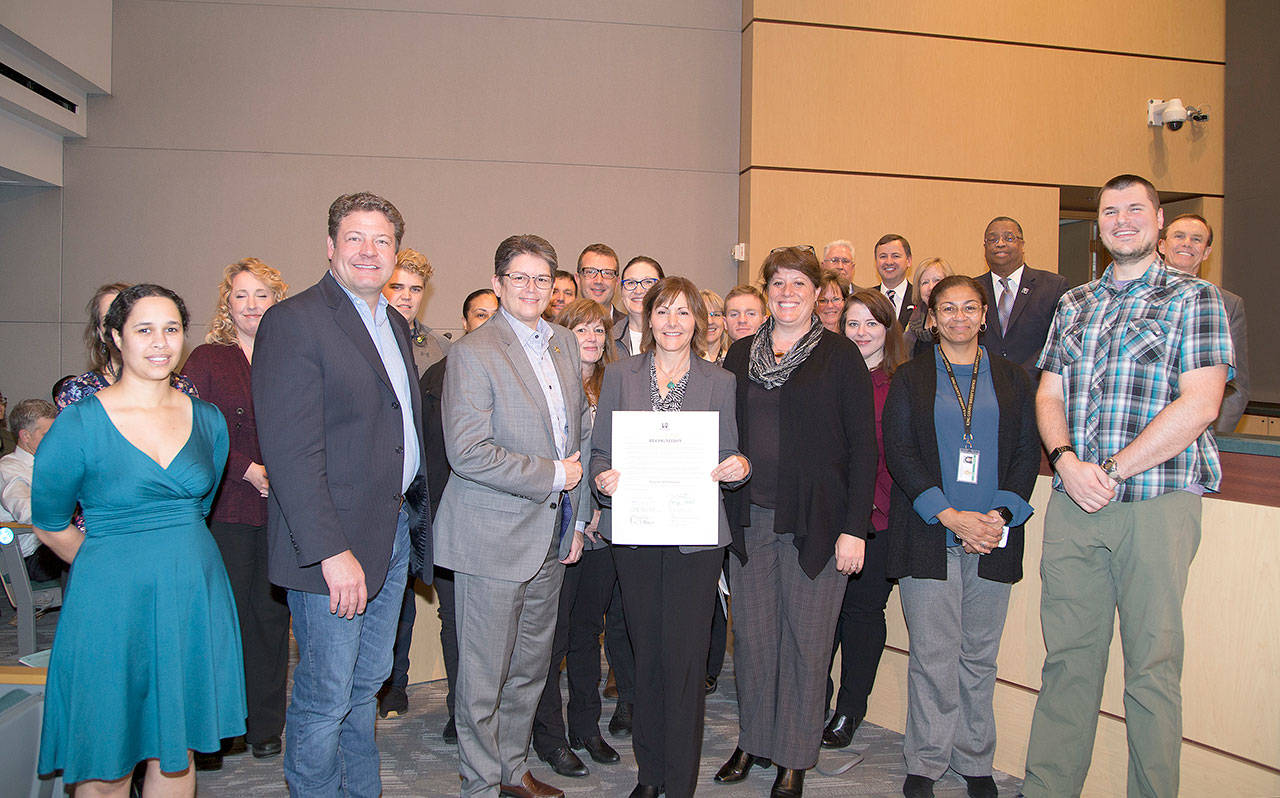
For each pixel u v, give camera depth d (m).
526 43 5.99
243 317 2.73
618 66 6.09
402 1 5.87
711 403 2.37
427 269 3.47
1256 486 2.23
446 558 2.21
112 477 1.84
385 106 5.87
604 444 2.41
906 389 2.59
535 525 2.21
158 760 2.00
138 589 1.86
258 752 2.73
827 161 6.07
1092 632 2.35
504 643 2.24
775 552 2.56
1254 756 2.22
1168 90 6.53
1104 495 2.18
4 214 5.71
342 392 1.96
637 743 2.39
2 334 5.74
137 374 1.88
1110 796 2.54
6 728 1.86
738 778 2.65
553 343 2.39
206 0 5.75
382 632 2.21
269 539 2.03
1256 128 6.34
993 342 3.95
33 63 5.13
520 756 2.42
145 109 5.73
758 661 2.60
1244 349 3.26
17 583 3.53
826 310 3.49
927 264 3.83
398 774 2.69
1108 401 2.26
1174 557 2.18
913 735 2.60
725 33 6.19
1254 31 6.36
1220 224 6.63
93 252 5.73
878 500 2.89
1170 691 2.21
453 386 2.17
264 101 5.79
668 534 2.26
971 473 2.49
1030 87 6.32
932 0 6.17
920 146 6.18
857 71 6.09
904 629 3.09
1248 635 2.24
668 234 6.16
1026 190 6.33
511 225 6.00
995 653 2.58
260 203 5.80
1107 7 6.41
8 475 3.69
